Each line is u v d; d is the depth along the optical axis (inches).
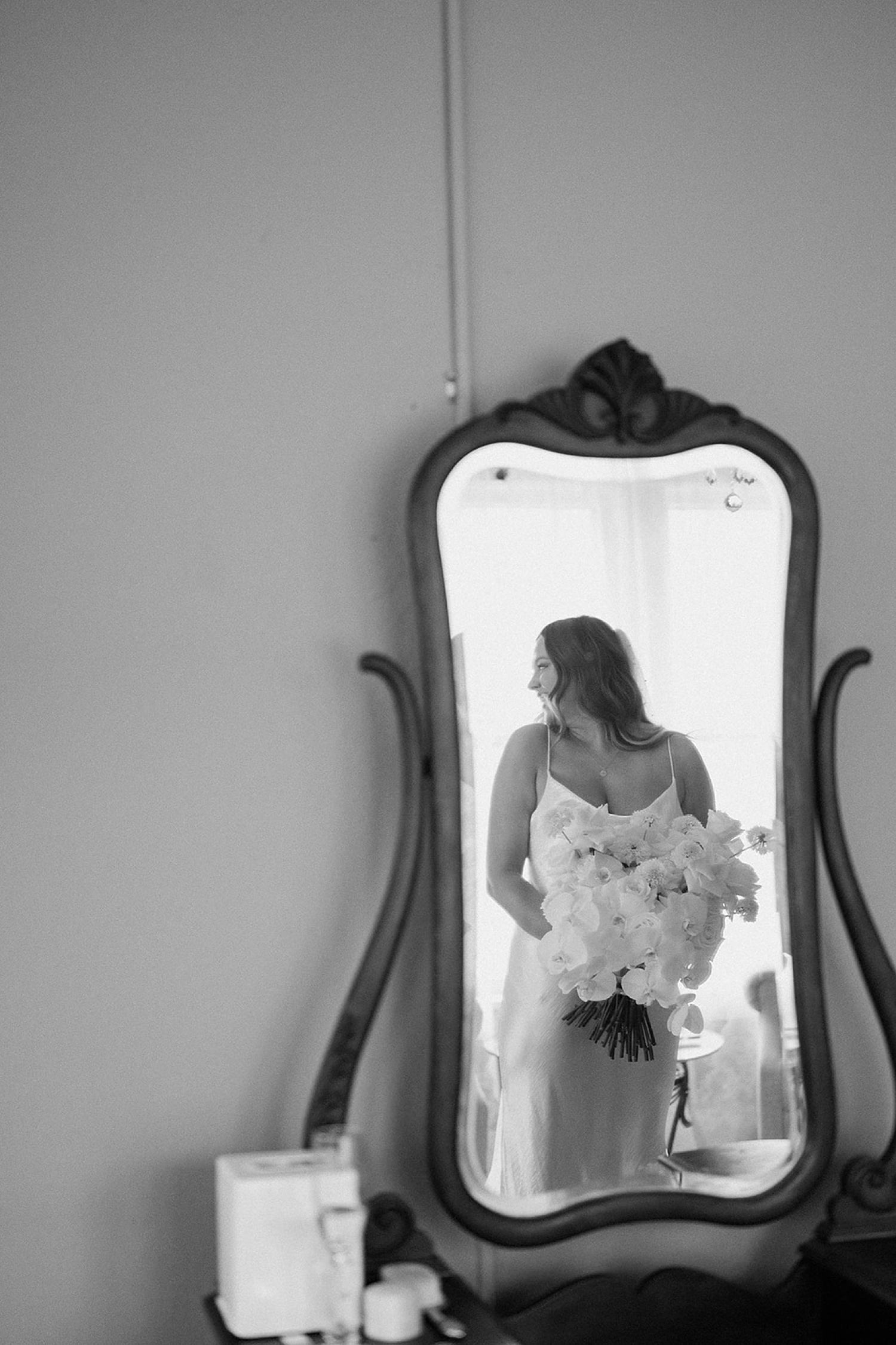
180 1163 61.0
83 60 62.2
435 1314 55.3
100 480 61.6
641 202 69.7
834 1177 69.6
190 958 61.6
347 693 64.1
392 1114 63.6
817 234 72.4
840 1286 65.9
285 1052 62.5
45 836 60.2
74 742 60.7
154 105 63.1
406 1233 61.1
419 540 62.3
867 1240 66.7
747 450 67.3
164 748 61.8
